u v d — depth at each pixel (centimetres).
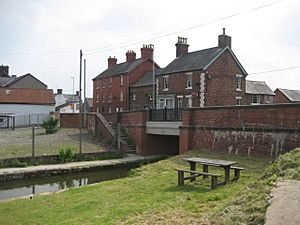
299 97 5084
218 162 1131
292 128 1526
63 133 3531
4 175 1884
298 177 770
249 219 623
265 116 1666
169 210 812
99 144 3000
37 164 2202
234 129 1847
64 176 2083
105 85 5509
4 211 1048
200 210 787
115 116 3312
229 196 905
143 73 4959
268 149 1641
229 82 3578
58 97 7988
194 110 2173
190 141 2183
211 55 3516
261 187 771
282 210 610
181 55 4072
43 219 905
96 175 2125
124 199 1024
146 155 2791
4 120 5062
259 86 4484
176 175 1388
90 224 770
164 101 3878
